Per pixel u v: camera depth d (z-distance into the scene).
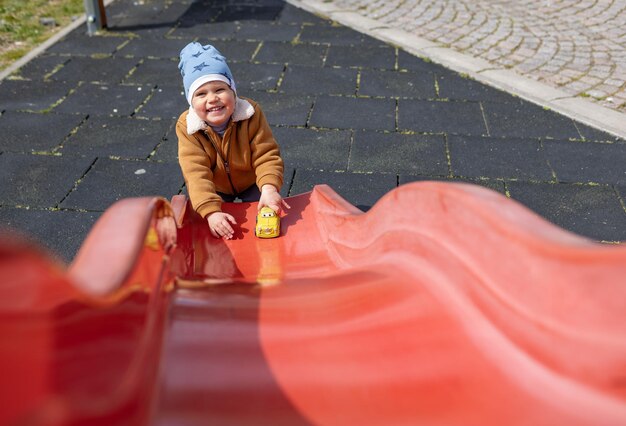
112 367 1.05
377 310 1.54
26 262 0.76
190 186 3.03
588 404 1.13
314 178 4.36
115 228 1.45
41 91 5.66
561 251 1.21
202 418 1.15
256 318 1.52
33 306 0.84
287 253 2.82
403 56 6.35
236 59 6.33
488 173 4.38
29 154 4.66
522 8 7.63
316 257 2.74
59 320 0.90
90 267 1.27
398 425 1.13
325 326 1.48
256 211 3.18
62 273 0.87
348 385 1.25
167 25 7.28
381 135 4.89
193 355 1.35
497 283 1.38
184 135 3.09
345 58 6.33
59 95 5.59
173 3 8.02
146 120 5.17
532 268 1.28
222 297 1.70
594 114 5.07
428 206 1.76
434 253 1.67
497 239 1.38
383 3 7.98
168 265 1.83
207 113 2.95
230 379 1.27
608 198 4.06
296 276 2.53
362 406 1.19
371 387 1.24
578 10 7.49
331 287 1.83
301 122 5.09
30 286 0.80
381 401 1.19
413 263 1.75
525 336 1.27
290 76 5.94
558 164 4.46
